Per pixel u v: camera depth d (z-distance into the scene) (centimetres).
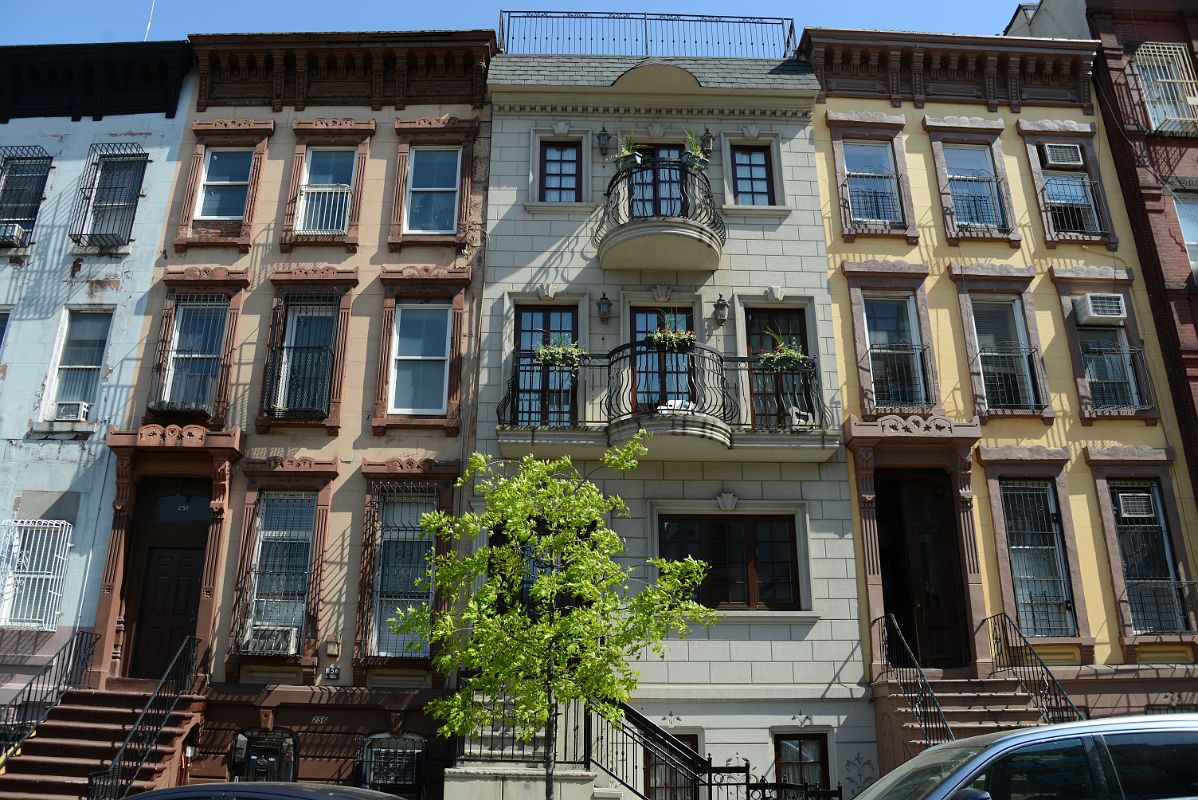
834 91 1659
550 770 903
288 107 1644
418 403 1463
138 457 1405
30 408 1465
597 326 1489
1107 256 1591
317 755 1252
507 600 963
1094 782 524
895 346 1509
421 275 1502
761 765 1253
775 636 1321
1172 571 1399
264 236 1550
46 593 1356
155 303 1518
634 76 1587
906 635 1408
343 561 1356
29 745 1172
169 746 1205
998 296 1548
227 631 1320
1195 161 1645
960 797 494
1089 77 1702
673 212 1497
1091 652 1343
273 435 1428
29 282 1543
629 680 925
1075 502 1423
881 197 1605
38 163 1627
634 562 1352
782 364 1418
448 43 1634
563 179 1606
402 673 1307
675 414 1312
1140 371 1509
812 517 1385
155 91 1659
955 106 1673
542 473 1008
